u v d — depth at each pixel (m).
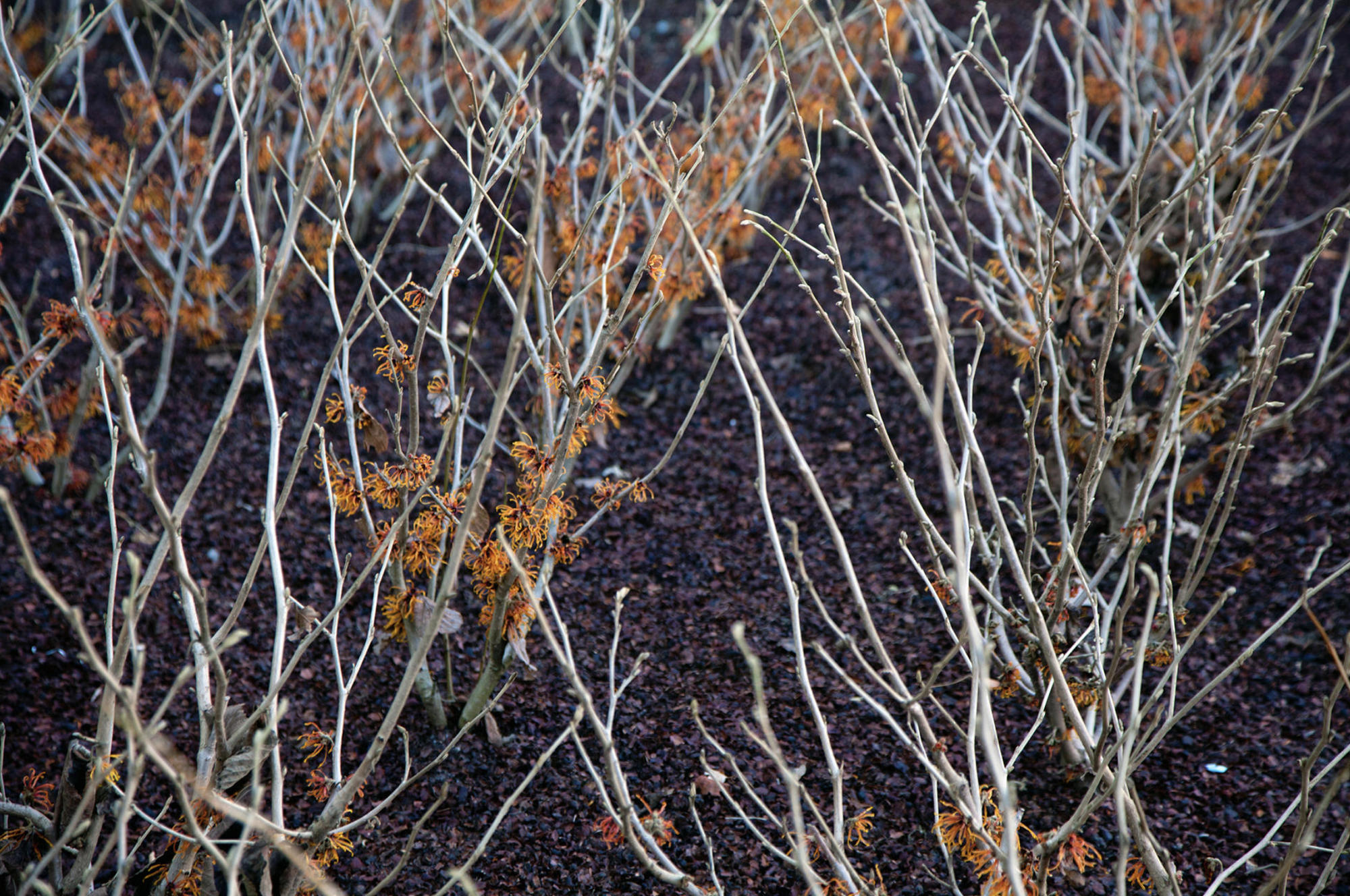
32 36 6.07
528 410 4.13
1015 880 1.44
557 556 2.69
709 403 4.35
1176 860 2.50
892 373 4.45
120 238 3.80
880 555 3.57
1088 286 3.39
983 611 3.11
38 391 3.49
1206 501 3.71
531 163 3.94
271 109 4.43
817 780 2.72
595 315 3.91
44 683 3.02
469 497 1.70
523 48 5.47
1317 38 2.66
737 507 3.80
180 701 2.96
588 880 2.47
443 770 2.76
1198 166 2.59
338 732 2.25
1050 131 5.98
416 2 6.08
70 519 3.62
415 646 2.71
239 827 1.93
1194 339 2.35
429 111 5.39
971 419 2.08
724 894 2.43
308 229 4.77
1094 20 7.02
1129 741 1.74
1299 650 3.12
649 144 4.70
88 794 1.69
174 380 4.33
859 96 5.80
